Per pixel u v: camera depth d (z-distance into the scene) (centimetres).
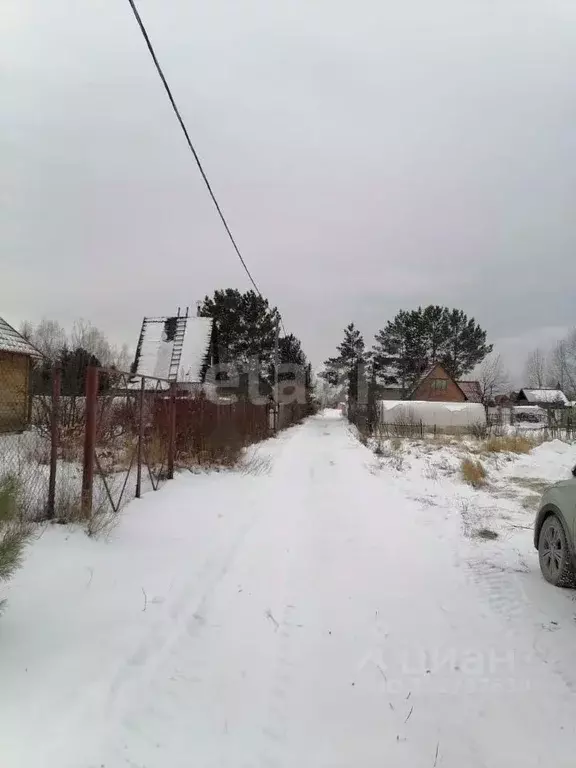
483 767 262
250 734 282
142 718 288
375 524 753
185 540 613
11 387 1484
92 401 618
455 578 530
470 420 3206
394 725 294
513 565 573
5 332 1503
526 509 879
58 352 2331
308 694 322
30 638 349
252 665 353
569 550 485
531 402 5966
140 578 479
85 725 274
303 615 437
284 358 4259
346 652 376
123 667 333
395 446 1897
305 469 1365
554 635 405
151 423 1097
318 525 747
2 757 242
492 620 432
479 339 5819
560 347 5828
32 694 291
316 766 259
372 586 505
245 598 466
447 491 1042
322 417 6256
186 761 257
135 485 855
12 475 478
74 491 630
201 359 3008
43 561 461
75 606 403
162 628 392
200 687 323
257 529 707
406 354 5809
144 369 3006
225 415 1311
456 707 312
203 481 1005
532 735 287
